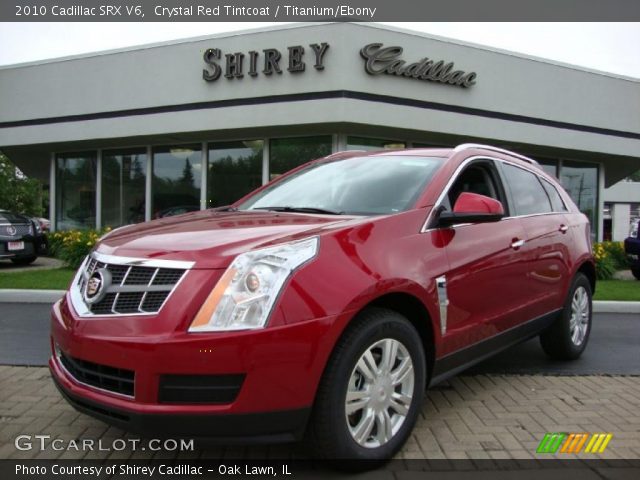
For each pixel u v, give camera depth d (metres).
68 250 10.88
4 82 14.32
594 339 6.11
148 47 12.47
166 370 2.38
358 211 3.43
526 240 4.11
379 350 2.85
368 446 2.78
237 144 12.99
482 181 4.03
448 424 3.50
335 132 11.82
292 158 12.41
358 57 10.92
